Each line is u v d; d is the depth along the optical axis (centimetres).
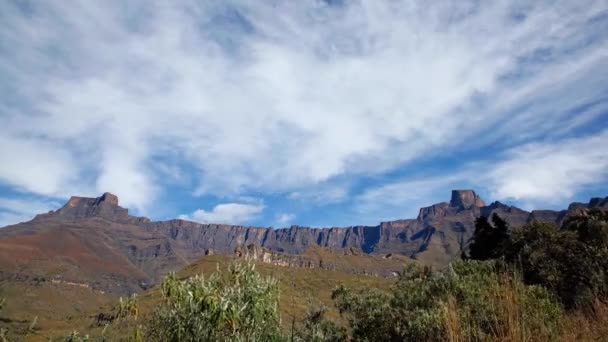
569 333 1005
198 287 716
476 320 1079
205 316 704
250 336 760
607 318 1019
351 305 1608
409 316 1329
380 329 1463
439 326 1095
